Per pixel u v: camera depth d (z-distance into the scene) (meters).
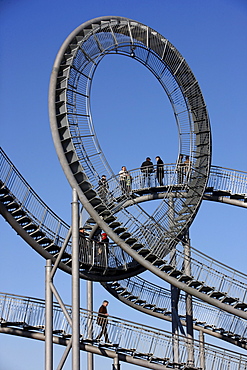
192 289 26.53
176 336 28.89
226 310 26.59
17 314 24.30
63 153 25.45
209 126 30.05
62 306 23.03
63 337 25.09
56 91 26.12
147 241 26.64
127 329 25.70
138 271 29.09
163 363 26.36
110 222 26.45
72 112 26.03
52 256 25.66
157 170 31.66
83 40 26.84
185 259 26.78
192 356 27.11
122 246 26.22
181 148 30.47
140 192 31.67
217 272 26.86
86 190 25.81
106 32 28.16
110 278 28.16
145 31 29.64
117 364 25.45
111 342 25.31
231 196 31.69
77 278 21.77
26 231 24.73
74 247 22.05
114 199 26.84
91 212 25.73
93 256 27.16
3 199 24.11
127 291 31.39
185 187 28.92
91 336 25.14
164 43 30.05
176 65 30.31
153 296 32.34
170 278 26.50
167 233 27.33
